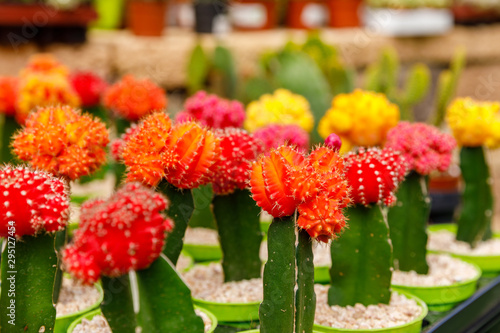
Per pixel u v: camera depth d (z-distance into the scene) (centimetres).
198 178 39
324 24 121
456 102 55
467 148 55
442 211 74
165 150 39
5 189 36
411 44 118
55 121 41
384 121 52
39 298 38
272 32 113
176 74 97
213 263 52
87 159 41
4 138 59
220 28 107
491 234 58
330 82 74
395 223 50
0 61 81
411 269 51
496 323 51
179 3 119
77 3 83
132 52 92
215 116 52
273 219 38
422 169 49
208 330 41
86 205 35
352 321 44
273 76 78
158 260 36
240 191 46
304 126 56
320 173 38
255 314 45
